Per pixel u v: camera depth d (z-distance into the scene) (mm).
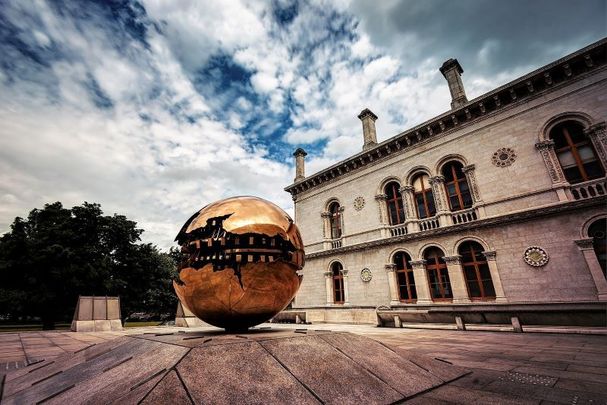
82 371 3285
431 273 16250
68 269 24766
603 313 9336
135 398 2061
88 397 2463
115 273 31641
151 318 42500
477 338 8062
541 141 13656
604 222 11719
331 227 22812
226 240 3627
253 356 2822
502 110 15227
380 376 3189
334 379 2857
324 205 23172
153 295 33812
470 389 3295
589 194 12023
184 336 3596
